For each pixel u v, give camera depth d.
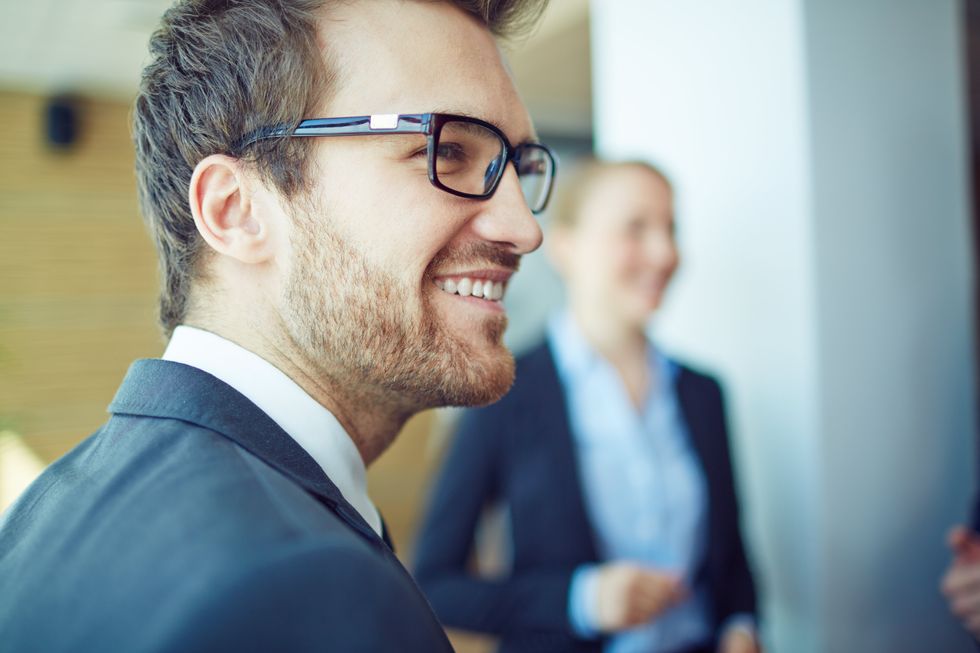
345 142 0.63
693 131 1.93
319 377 0.65
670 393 1.56
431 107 0.65
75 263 3.33
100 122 3.37
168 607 0.38
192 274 0.67
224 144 0.65
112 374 3.41
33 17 2.53
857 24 1.65
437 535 1.44
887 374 1.67
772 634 1.72
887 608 1.65
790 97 1.63
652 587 1.29
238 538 0.41
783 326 1.68
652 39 2.06
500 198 0.67
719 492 1.49
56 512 0.51
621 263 1.52
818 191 1.61
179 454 0.51
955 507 1.72
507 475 1.45
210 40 0.67
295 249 0.64
